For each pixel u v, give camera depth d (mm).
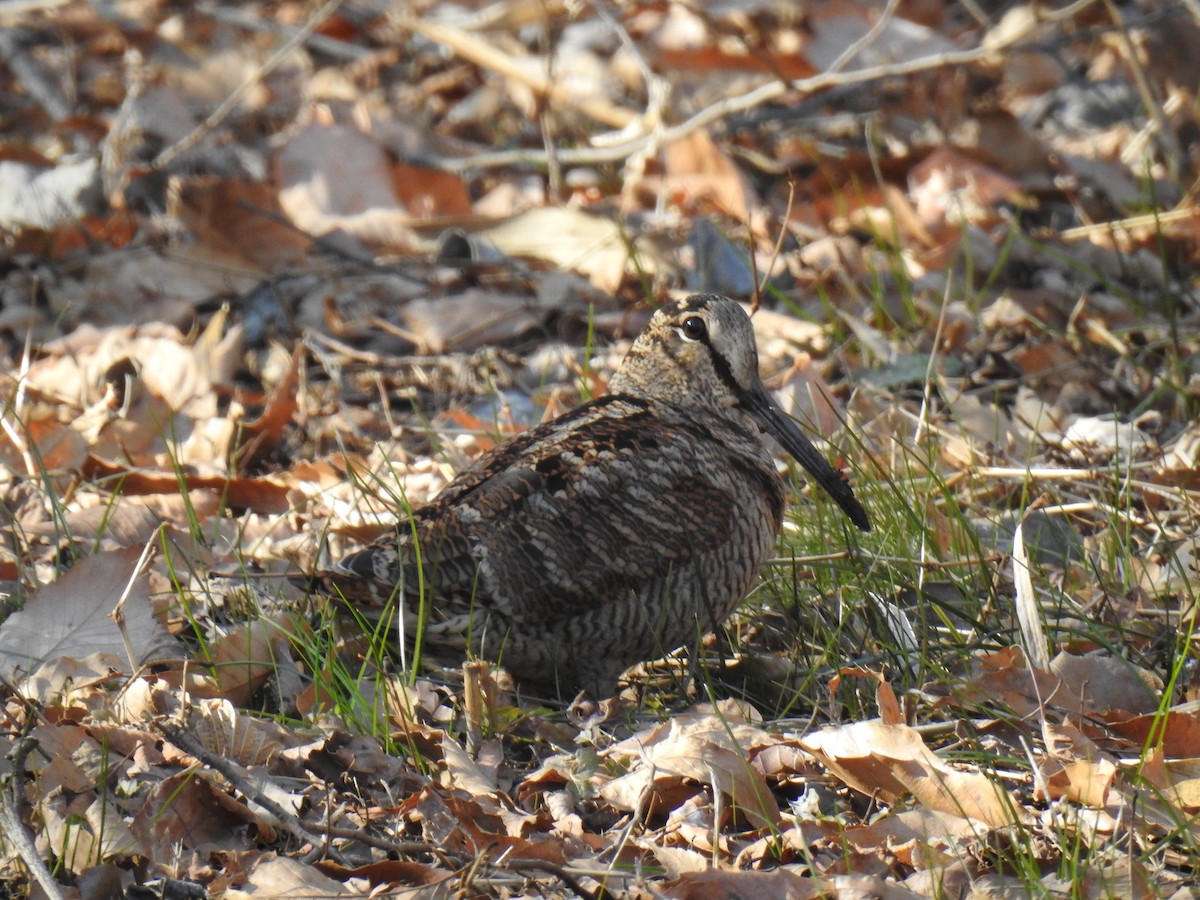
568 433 8562
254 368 12812
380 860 6766
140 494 10617
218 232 13867
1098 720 7699
